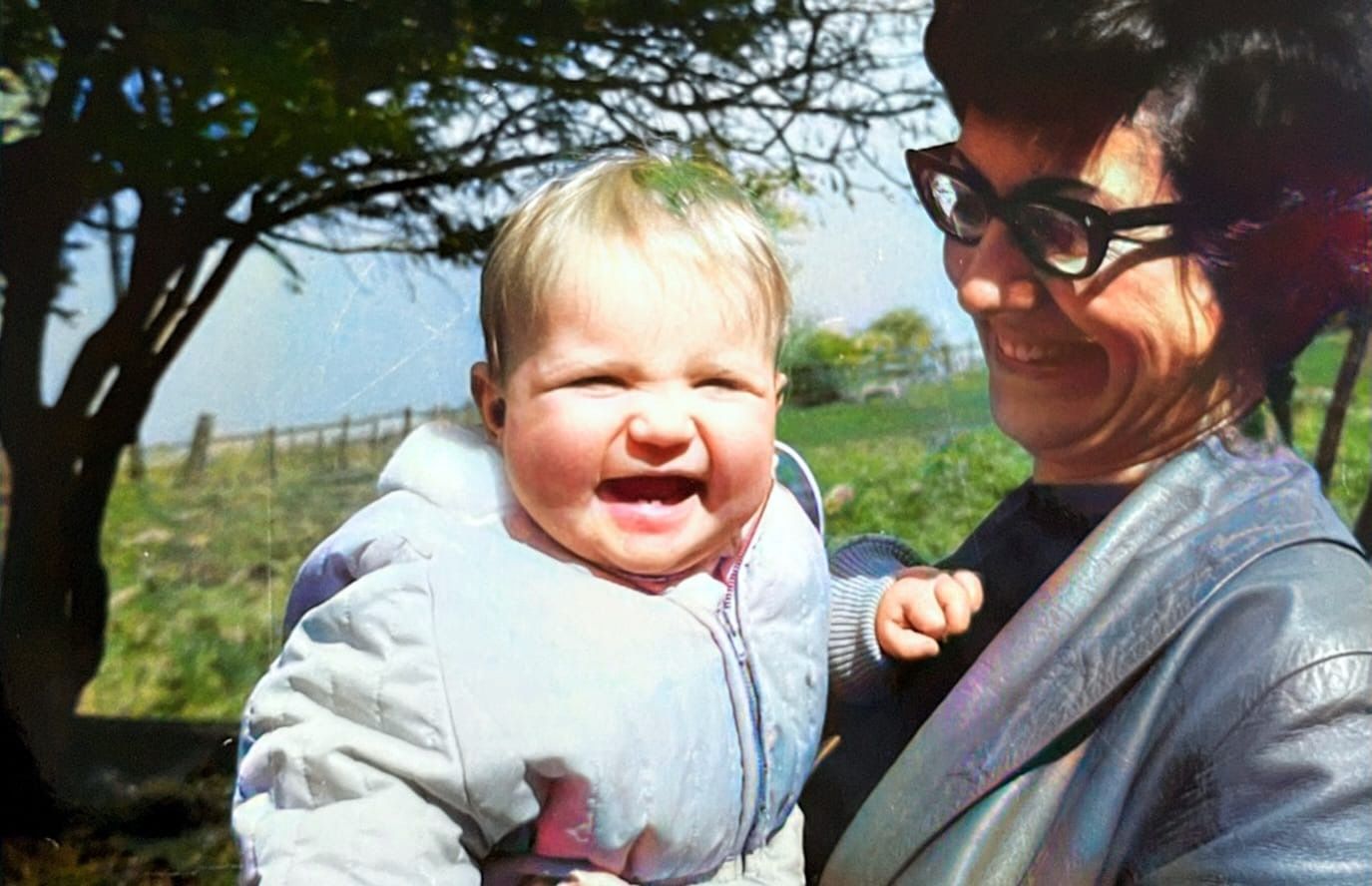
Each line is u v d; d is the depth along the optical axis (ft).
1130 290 6.23
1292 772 5.81
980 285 6.47
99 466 8.44
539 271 5.26
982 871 6.17
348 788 4.76
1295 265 6.16
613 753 4.96
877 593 6.55
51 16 8.38
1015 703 6.25
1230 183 6.14
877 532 6.64
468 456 5.58
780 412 6.73
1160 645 6.09
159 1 8.19
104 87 8.33
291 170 7.76
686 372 5.23
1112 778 6.07
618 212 5.30
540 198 5.48
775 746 5.52
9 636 8.41
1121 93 6.18
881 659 6.48
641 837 5.11
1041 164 6.31
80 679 8.36
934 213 6.56
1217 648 6.01
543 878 5.12
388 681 4.87
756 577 5.56
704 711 5.22
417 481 5.51
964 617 6.39
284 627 5.73
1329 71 6.08
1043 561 6.36
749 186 6.79
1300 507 6.10
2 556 8.58
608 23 7.27
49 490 8.52
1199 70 6.13
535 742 4.89
